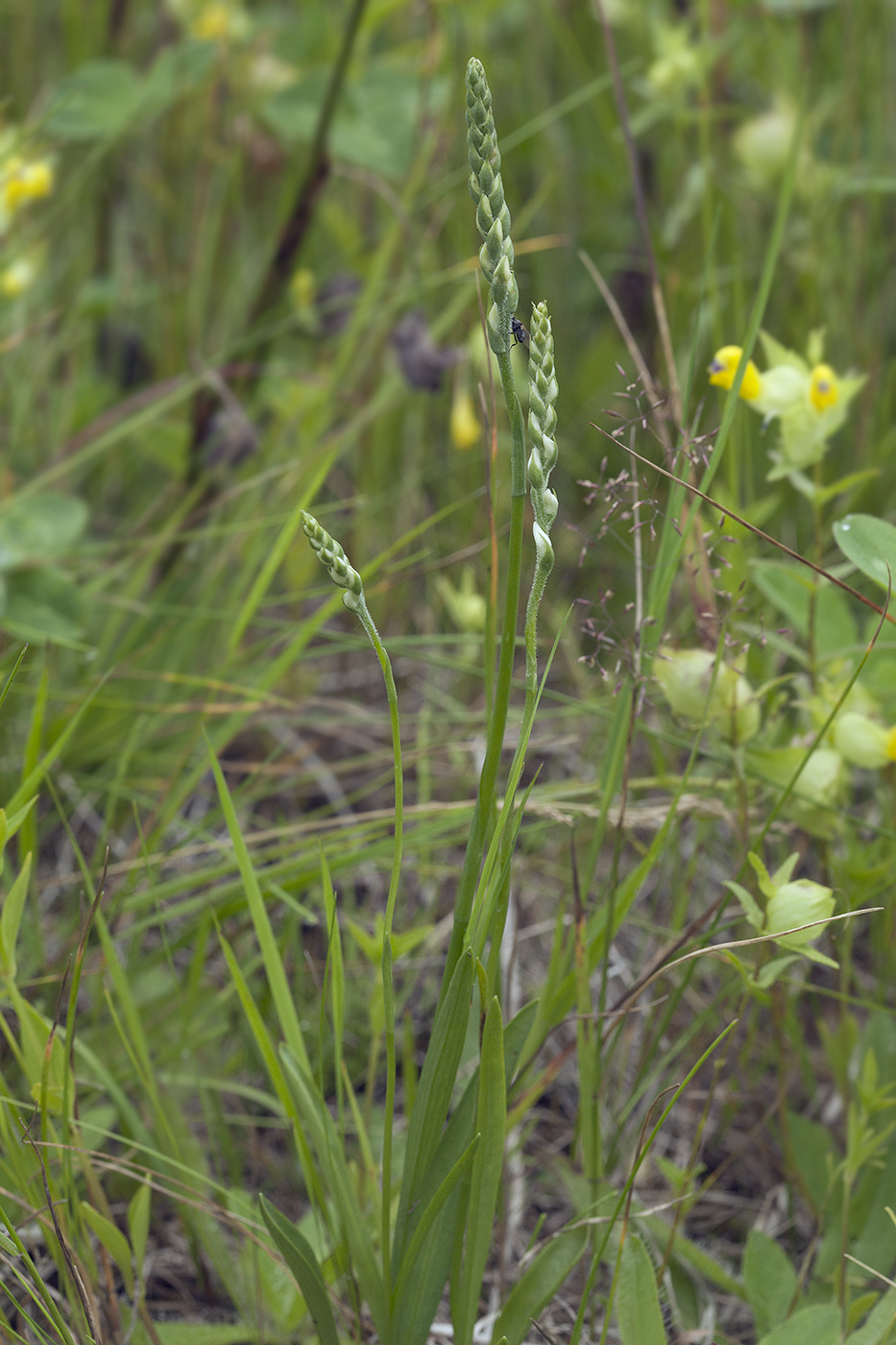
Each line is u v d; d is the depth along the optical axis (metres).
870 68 1.89
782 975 1.06
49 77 2.24
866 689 1.12
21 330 1.80
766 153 1.75
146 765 1.37
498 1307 1.04
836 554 1.42
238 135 1.91
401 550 1.69
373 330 1.69
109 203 1.98
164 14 2.03
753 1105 1.14
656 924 1.23
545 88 1.98
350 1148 1.09
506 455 1.63
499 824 0.92
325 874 0.95
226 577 1.64
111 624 1.44
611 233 2.03
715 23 1.91
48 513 1.43
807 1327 0.95
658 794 1.29
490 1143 0.93
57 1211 0.98
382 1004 1.01
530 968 1.25
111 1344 0.99
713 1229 1.11
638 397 1.03
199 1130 1.12
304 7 2.11
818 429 1.08
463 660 1.43
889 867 1.11
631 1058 1.15
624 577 1.55
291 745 1.54
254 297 1.70
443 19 1.66
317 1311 0.94
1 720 1.24
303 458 1.45
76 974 0.95
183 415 1.87
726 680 1.04
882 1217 1.05
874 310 1.74
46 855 1.38
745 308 1.72
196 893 1.27
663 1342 0.95
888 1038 1.10
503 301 0.85
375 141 1.72
